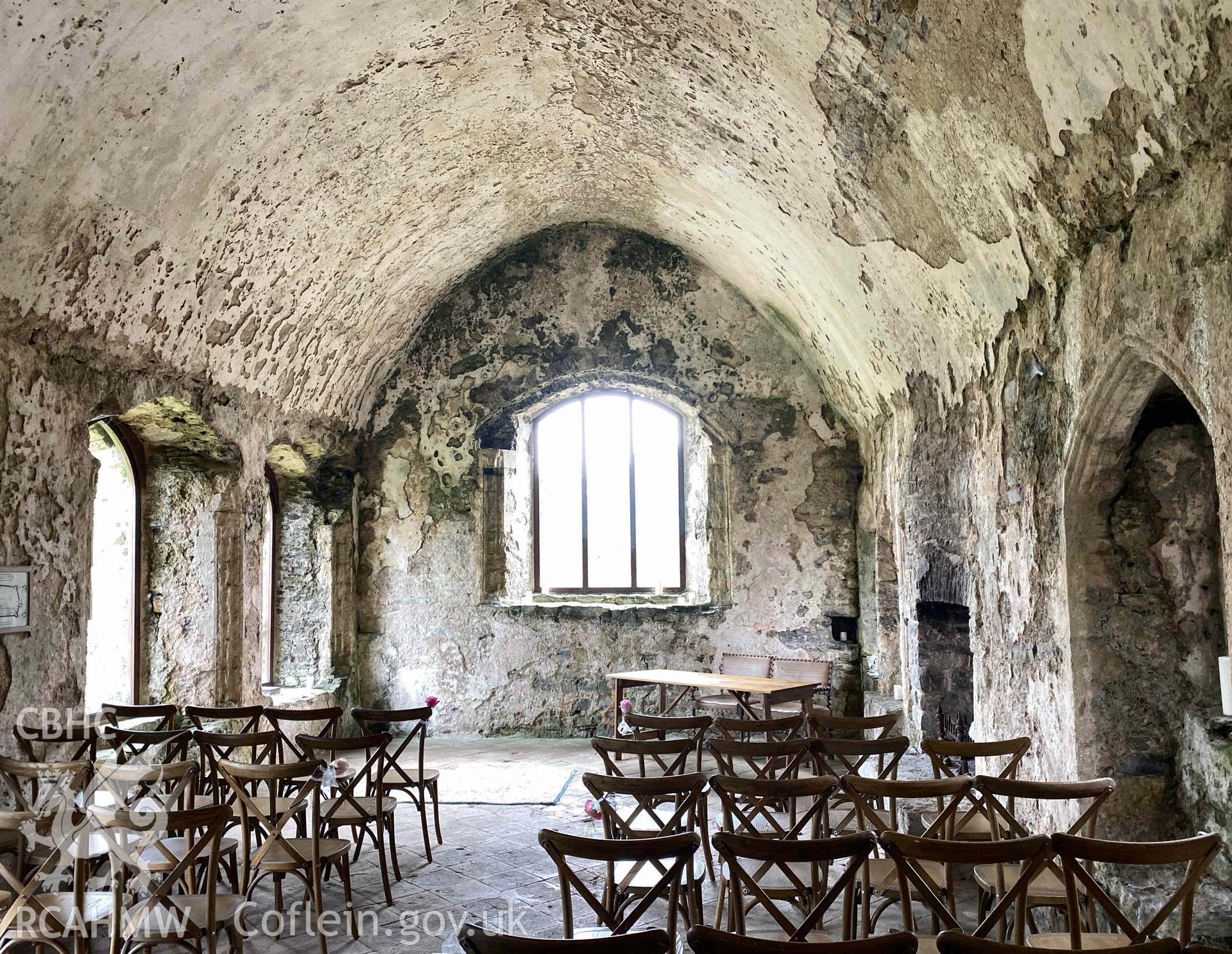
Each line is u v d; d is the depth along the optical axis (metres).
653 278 10.68
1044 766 5.09
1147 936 3.01
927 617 7.62
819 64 4.80
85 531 5.88
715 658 10.27
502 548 10.62
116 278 5.81
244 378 7.77
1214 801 4.19
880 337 7.49
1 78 4.27
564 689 10.34
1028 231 4.66
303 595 10.02
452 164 7.84
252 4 4.92
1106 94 3.54
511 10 5.76
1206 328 3.37
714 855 5.84
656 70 6.01
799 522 10.34
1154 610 4.67
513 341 10.71
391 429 10.65
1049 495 4.91
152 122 5.20
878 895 5.02
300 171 6.65
